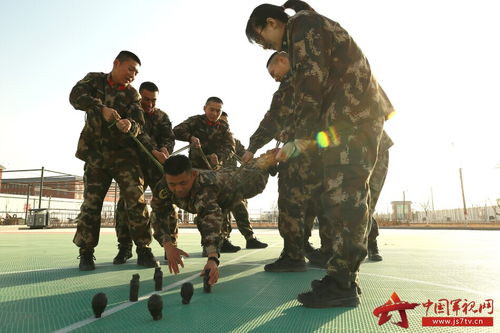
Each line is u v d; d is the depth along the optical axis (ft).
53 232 49.16
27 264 14.05
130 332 5.35
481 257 16.14
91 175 12.67
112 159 12.68
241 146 21.12
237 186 9.75
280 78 12.67
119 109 12.53
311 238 31.50
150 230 13.34
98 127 12.14
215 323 5.81
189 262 14.53
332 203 6.89
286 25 7.47
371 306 6.91
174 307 6.93
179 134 17.25
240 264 13.82
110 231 53.98
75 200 130.21
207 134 17.62
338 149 6.92
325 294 6.81
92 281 10.02
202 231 8.36
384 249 20.72
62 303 7.38
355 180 6.83
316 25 6.98
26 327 5.70
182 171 8.32
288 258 11.58
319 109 6.82
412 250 19.98
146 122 14.73
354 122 6.95
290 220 11.42
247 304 7.15
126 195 12.82
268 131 12.65
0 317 6.30
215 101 17.22
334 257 6.89
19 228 68.80
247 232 22.08
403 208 135.23
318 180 11.25
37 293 8.40
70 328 5.62
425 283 9.43
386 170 10.91
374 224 14.64
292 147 7.16
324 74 6.91
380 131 7.24
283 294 8.14
